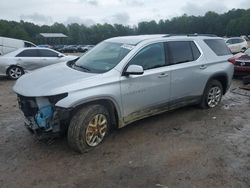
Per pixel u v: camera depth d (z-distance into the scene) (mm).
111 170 4051
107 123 4809
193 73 6105
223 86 7160
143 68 5203
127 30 111438
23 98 4562
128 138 5102
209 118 6211
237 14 102750
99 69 4988
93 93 4441
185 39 6176
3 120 6113
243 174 3938
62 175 3930
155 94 5406
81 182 3773
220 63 6770
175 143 4922
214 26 103062
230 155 4488
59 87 4270
